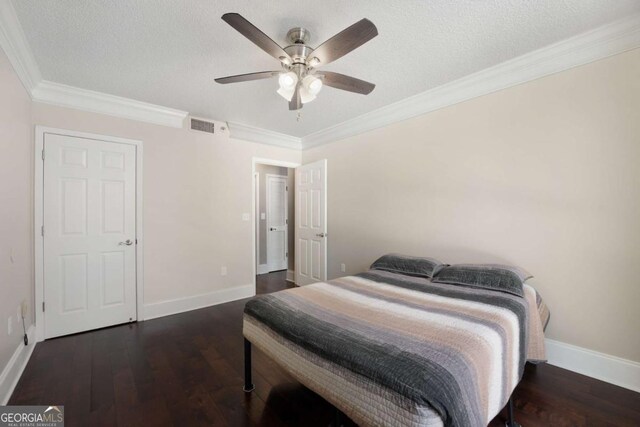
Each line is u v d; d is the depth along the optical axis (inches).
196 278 140.9
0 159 71.1
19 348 84.3
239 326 118.4
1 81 70.9
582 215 81.0
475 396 42.4
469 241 104.3
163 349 97.8
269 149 169.8
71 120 108.7
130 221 122.0
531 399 70.7
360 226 145.9
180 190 135.6
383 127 133.8
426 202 117.5
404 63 91.7
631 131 73.7
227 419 64.5
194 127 139.6
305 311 67.3
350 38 59.8
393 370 42.4
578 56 80.4
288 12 67.2
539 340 74.9
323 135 164.6
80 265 110.9
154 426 62.2
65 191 107.7
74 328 109.5
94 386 76.4
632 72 73.4
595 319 79.6
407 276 101.8
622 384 75.2
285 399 71.7
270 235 226.7
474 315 62.4
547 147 86.7
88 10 65.7
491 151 98.4
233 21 55.3
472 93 102.0
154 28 72.6
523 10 67.9
